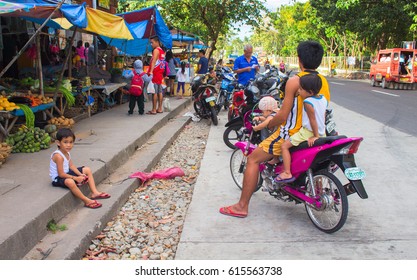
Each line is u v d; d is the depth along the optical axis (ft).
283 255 12.05
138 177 18.60
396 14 83.82
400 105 45.85
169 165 22.36
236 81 35.42
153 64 32.58
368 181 18.62
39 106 23.22
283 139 13.93
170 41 43.21
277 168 14.87
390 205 15.80
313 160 13.14
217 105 35.17
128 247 12.94
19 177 15.97
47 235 12.56
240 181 18.48
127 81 41.88
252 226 14.08
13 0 21.59
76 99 32.17
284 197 16.40
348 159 12.82
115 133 25.36
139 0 62.03
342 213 12.78
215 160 22.54
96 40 42.42
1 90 24.21
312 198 13.55
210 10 76.48
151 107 38.37
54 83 28.09
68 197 14.29
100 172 17.63
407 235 13.24
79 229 13.01
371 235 13.26
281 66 87.51
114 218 15.07
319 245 12.64
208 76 36.06
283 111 13.37
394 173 19.72
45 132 22.68
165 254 12.42
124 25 26.76
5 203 13.21
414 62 71.26
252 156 14.52
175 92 50.67
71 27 27.30
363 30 93.71
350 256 11.95
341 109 42.16
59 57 38.86
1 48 31.50
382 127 31.40
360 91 66.28
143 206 16.31
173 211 15.85
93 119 31.04
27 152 20.06
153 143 25.59
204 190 17.75
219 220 14.58
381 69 75.00
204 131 32.04
